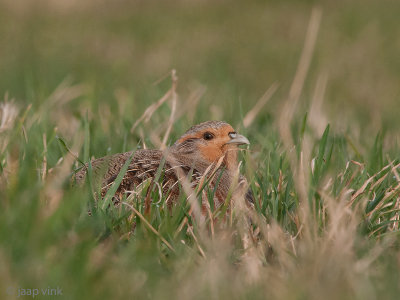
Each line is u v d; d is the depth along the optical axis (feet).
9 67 99.35
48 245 27.81
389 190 37.06
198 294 26.27
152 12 145.69
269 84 95.20
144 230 31.48
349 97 85.97
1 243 27.55
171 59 106.22
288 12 142.51
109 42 119.24
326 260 28.22
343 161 41.96
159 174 34.17
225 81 79.20
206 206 34.01
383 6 144.36
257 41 120.98
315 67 101.91
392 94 86.99
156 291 26.66
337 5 146.10
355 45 114.73
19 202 29.04
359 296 26.16
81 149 43.93
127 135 47.55
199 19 139.33
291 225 34.68
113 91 72.18
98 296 26.02
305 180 35.37
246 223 33.42
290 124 51.42
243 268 29.37
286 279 28.04
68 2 150.10
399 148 48.49
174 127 49.70
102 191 34.94
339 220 32.48
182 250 30.30
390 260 29.45
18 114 52.70
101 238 30.76
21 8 142.72
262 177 39.70
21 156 38.09
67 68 98.94
